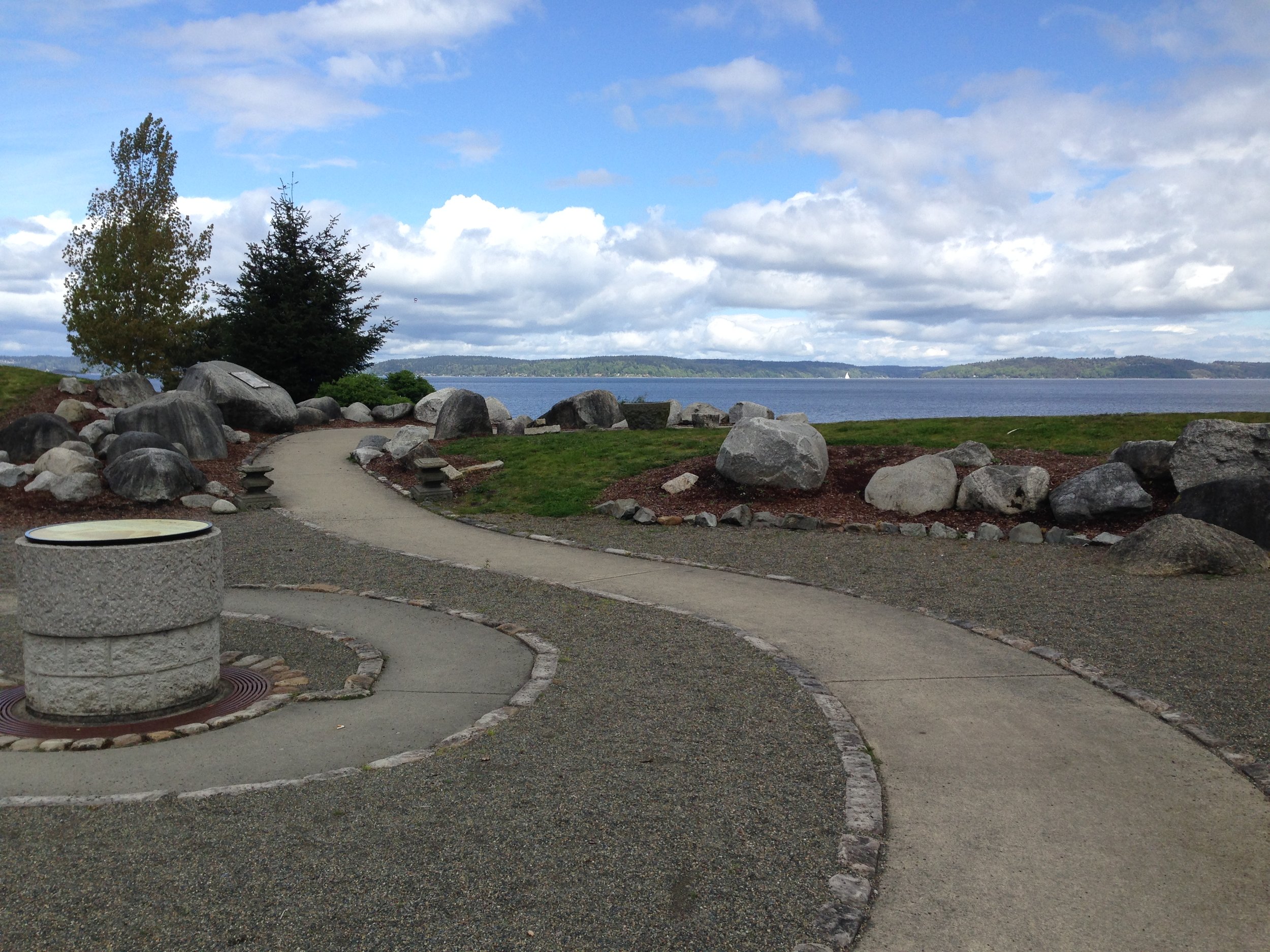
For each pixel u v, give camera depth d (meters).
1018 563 11.39
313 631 8.66
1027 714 6.25
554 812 4.66
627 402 28.72
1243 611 8.70
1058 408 108.62
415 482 19.02
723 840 4.38
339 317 37.03
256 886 3.95
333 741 5.92
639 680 7.00
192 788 5.16
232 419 25.16
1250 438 13.18
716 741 5.71
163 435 20.39
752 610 9.34
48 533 6.60
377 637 8.52
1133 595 9.50
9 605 9.78
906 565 11.48
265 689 7.06
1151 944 3.64
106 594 6.24
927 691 6.76
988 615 8.95
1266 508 11.61
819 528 14.20
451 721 6.30
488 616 9.17
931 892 4.00
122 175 36.66
